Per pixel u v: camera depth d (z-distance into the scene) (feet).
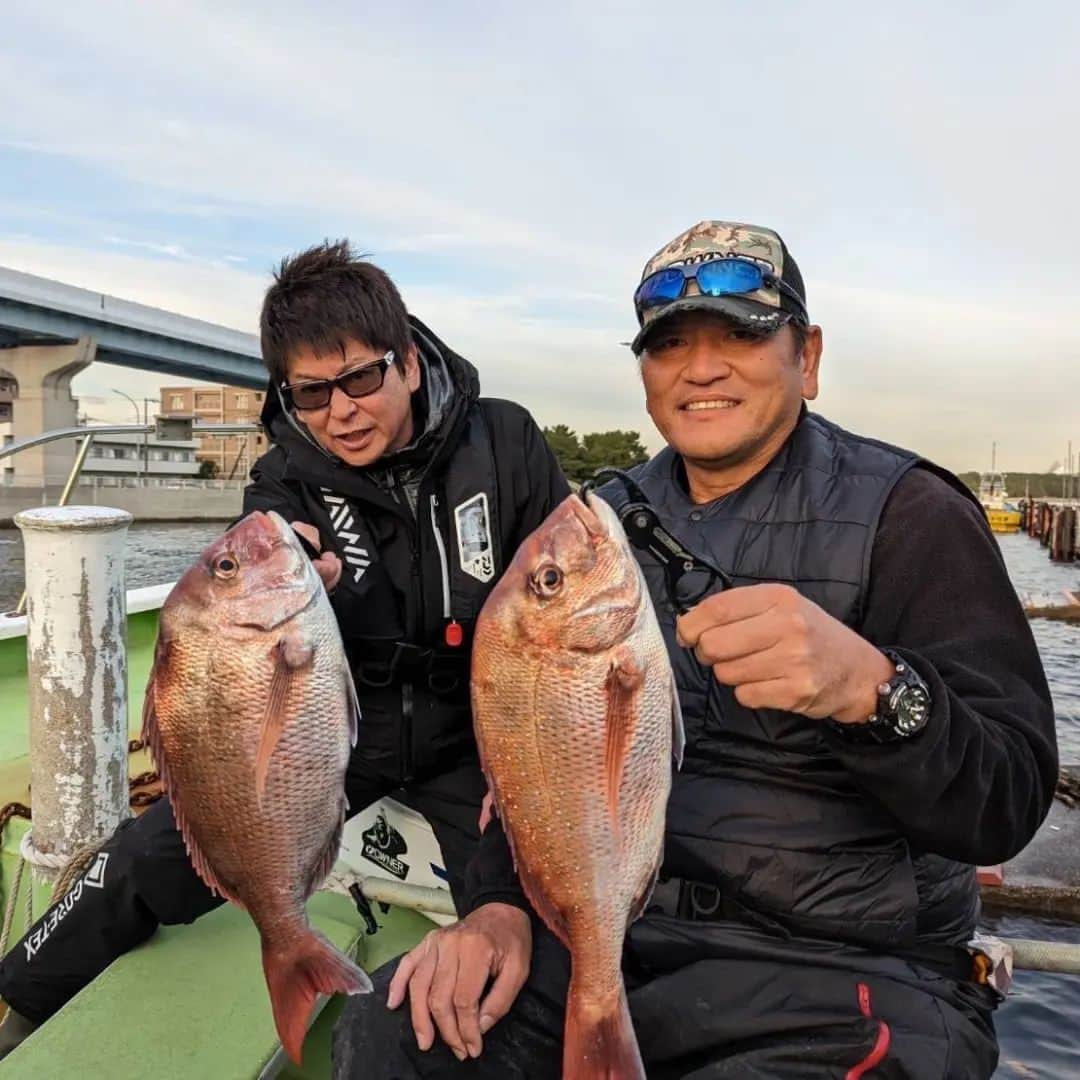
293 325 8.07
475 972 5.80
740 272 6.34
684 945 6.03
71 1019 7.12
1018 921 15.65
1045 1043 13.65
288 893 6.28
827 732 4.91
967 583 5.79
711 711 6.26
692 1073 5.38
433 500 8.83
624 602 5.20
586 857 5.22
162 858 7.79
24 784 11.77
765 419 6.59
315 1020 8.25
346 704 6.53
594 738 5.20
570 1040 5.10
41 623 9.22
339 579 7.97
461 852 8.93
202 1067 6.61
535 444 9.72
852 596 6.05
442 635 8.75
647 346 6.79
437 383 8.93
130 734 13.84
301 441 8.95
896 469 6.34
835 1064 5.19
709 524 6.72
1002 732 5.26
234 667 6.17
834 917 5.81
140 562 67.56
